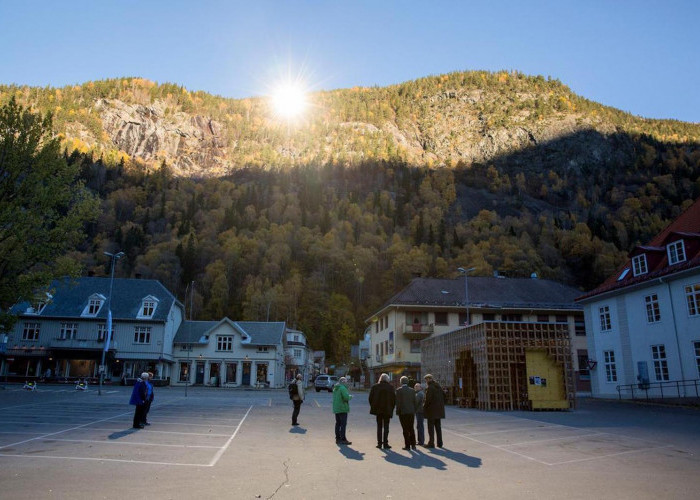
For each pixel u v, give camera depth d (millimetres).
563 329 24781
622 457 10609
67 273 25625
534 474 8875
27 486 7234
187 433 14102
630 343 30938
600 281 135750
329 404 29578
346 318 110938
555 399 23719
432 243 159750
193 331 60000
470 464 9875
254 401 30938
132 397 14891
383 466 9625
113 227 158000
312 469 9219
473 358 25844
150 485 7562
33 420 16016
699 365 26016
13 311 52531
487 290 52656
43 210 24234
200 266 128375
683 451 11281
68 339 53219
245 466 9359
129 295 56875
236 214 162750
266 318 103188
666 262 29109
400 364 47938
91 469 8586
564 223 198000
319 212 178875
